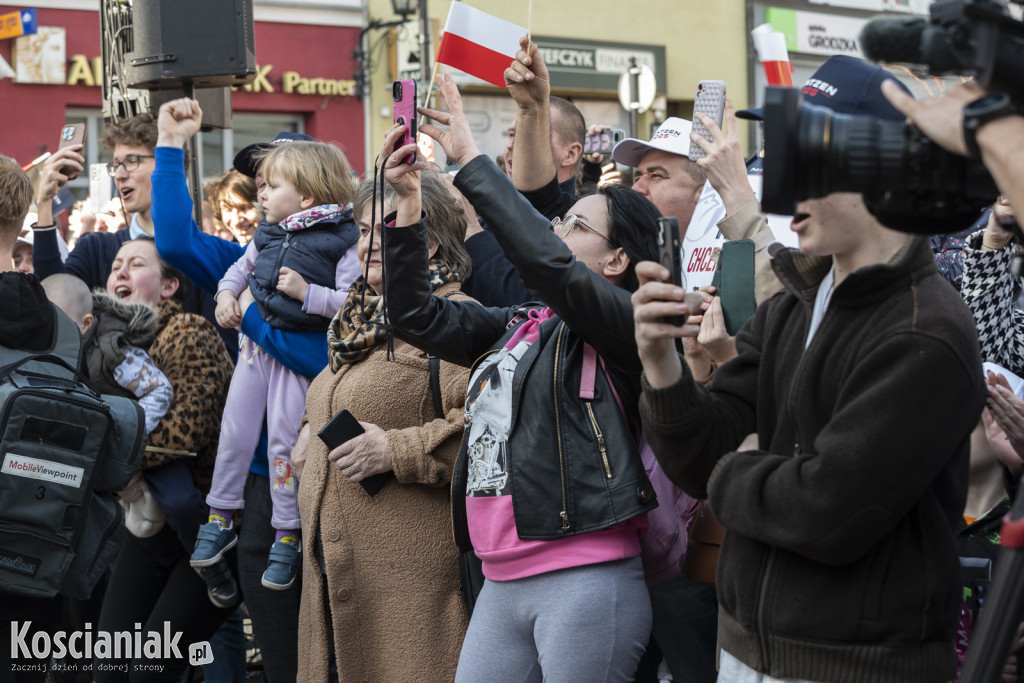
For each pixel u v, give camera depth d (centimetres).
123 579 369
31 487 285
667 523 236
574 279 220
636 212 251
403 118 240
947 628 167
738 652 175
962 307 163
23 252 507
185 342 374
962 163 133
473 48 300
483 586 248
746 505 168
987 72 122
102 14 536
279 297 338
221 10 416
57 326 304
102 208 661
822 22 1561
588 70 1423
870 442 156
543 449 232
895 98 131
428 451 279
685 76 1498
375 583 286
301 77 1308
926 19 131
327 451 293
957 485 171
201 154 1278
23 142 1183
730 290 218
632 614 230
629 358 224
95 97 1216
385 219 253
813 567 166
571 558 229
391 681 283
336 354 298
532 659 238
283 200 359
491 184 227
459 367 288
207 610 359
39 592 288
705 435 183
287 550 334
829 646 164
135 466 308
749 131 1477
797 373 172
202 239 375
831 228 167
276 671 341
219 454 345
